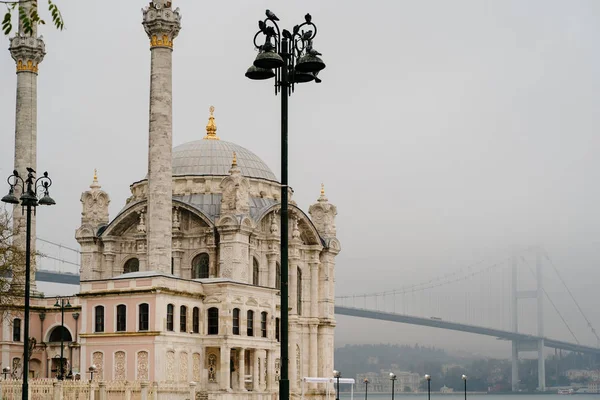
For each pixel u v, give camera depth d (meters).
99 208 136.38
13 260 105.62
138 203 130.38
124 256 132.88
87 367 107.50
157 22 114.25
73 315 126.44
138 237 129.88
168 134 114.12
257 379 115.56
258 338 116.25
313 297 139.75
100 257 133.62
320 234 144.50
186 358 108.56
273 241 131.25
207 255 126.81
